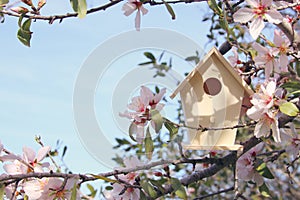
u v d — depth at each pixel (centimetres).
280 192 277
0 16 153
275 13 159
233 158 179
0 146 152
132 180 161
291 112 147
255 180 183
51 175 140
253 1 161
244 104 175
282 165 296
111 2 147
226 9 181
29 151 156
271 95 154
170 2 154
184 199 157
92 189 201
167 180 177
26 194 146
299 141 186
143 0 151
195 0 156
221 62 166
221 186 307
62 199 145
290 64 194
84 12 139
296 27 208
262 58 172
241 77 172
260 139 175
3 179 135
